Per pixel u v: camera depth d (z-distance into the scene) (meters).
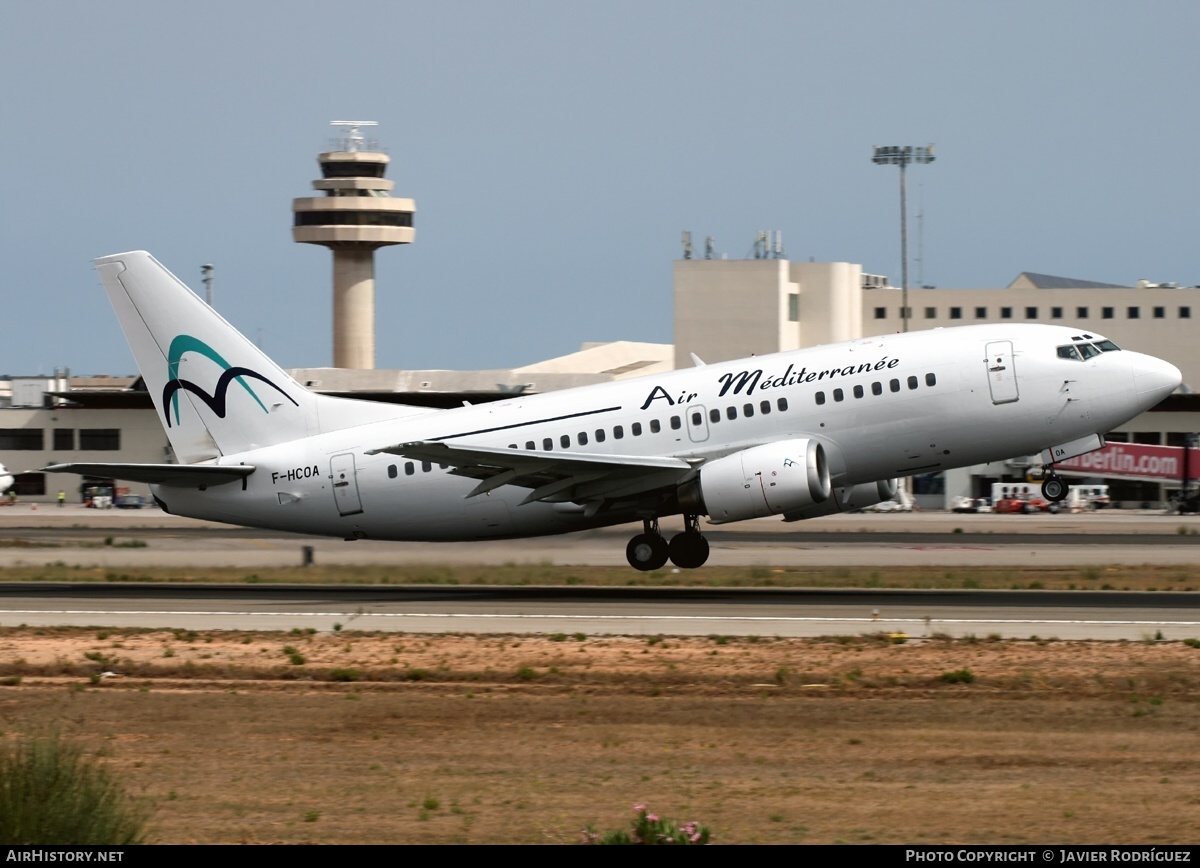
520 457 116.88
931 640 92.81
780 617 105.88
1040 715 69.75
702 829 46.84
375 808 53.47
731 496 117.62
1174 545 183.62
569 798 54.69
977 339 121.81
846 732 66.44
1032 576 138.00
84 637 100.06
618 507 126.31
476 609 115.06
